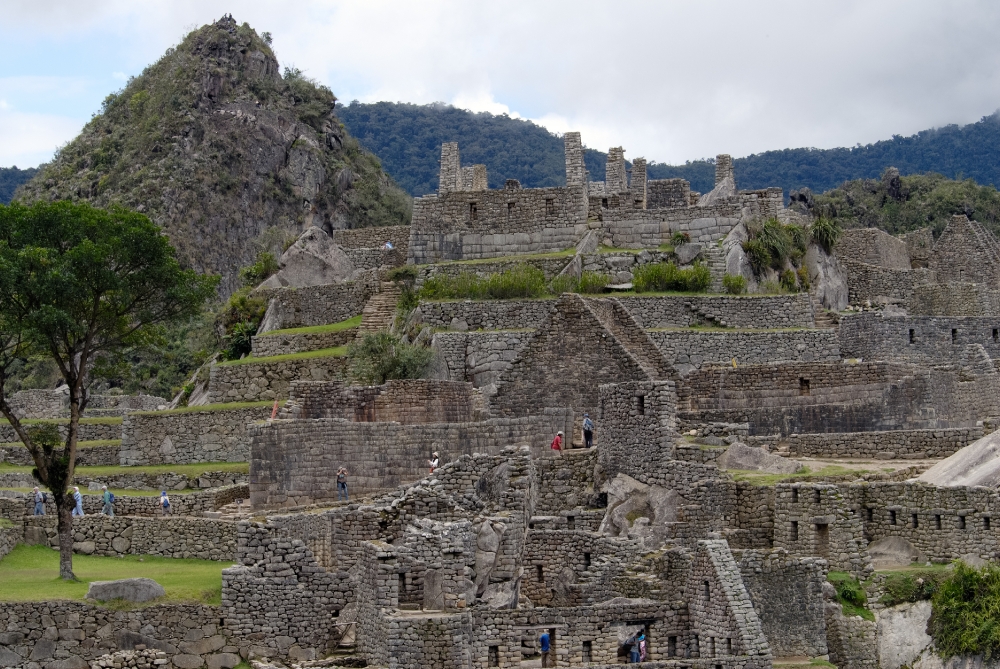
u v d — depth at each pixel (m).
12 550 69.19
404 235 113.94
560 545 65.94
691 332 89.06
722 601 60.56
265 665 59.94
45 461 67.06
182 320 74.69
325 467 72.94
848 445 75.38
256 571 61.53
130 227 71.12
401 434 73.69
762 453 71.44
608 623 60.94
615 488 70.38
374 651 59.50
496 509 67.12
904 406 79.50
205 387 97.81
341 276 106.69
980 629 62.22
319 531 64.81
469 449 73.94
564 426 75.69
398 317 95.06
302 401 78.69
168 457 85.50
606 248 100.44
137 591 61.03
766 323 92.31
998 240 120.69
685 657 61.62
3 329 68.69
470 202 103.44
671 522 68.44
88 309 71.44
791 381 80.12
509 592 62.81
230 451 85.56
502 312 91.38
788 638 62.22
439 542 60.56
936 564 65.94
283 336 96.94
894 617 63.91
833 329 90.38
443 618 58.12
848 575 65.12
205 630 60.97
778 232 99.19
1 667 59.38
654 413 70.88
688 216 100.31
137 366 130.38
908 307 105.81
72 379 69.19
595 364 78.88
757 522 67.69
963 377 81.38
